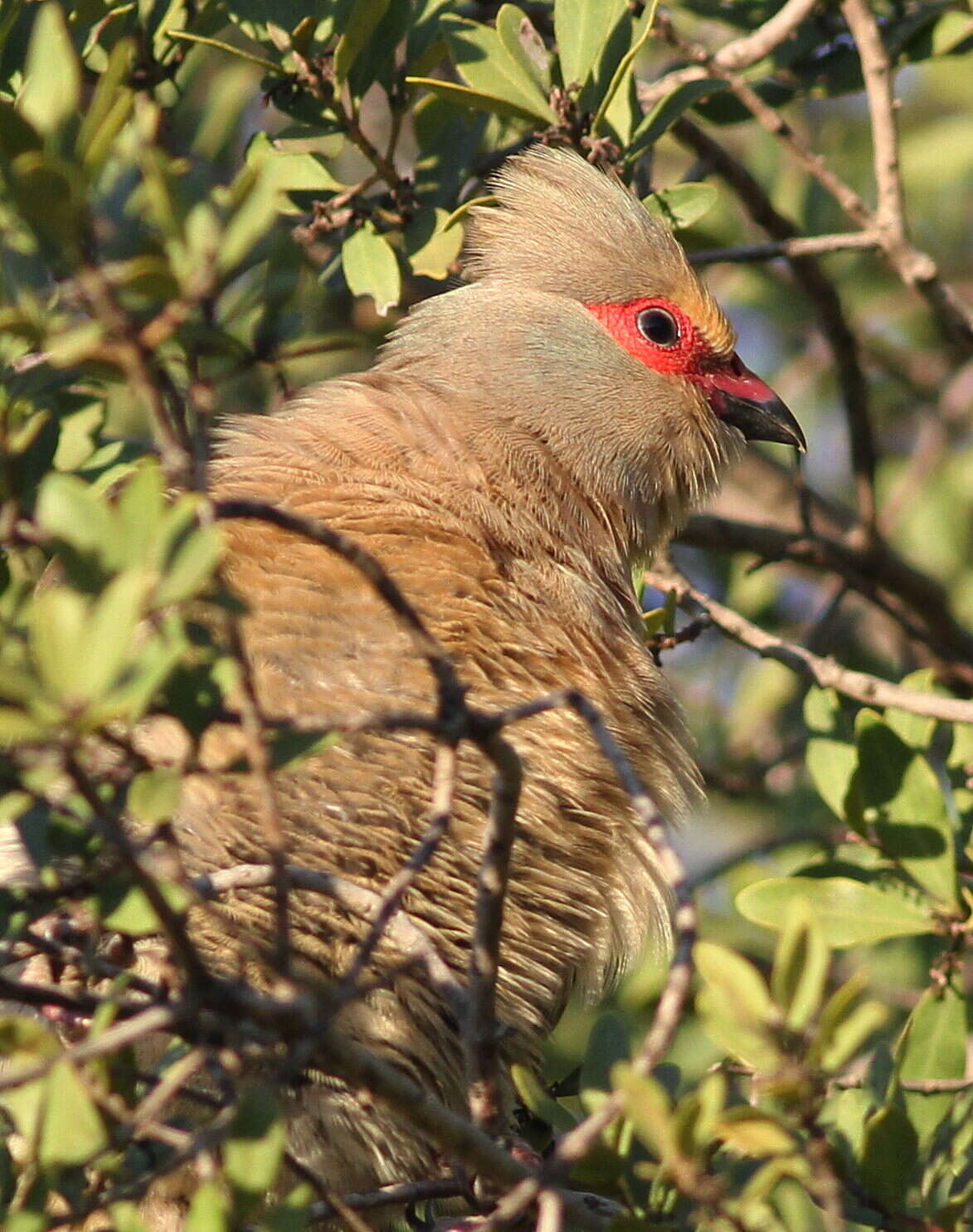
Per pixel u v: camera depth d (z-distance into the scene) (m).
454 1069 7.45
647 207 10.59
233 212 4.63
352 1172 7.34
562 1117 7.01
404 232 9.66
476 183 10.87
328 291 10.63
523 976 7.96
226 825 7.11
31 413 8.00
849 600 13.70
